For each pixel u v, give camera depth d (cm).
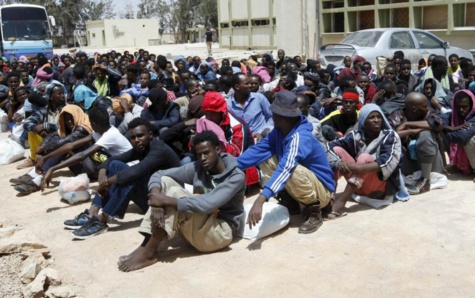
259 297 374
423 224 482
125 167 500
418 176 573
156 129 668
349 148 533
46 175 575
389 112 705
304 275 401
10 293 387
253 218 434
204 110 559
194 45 4766
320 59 1470
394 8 2192
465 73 1057
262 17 3278
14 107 1034
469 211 508
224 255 442
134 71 1097
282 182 446
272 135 498
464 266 402
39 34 2383
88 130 656
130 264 423
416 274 394
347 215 512
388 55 1374
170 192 425
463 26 2019
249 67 1370
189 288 391
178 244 470
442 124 557
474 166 595
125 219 543
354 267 409
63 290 382
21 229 499
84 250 469
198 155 435
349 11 2359
